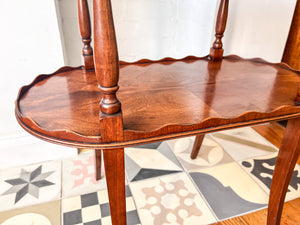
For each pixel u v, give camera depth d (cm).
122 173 53
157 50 147
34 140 115
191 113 56
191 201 99
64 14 119
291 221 90
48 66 106
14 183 107
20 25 94
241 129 154
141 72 83
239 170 117
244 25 137
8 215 92
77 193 102
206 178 111
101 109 44
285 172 73
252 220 91
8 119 109
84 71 83
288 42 140
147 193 102
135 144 47
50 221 90
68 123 51
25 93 65
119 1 126
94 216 92
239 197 101
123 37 136
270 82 75
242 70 87
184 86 71
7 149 112
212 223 89
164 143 138
